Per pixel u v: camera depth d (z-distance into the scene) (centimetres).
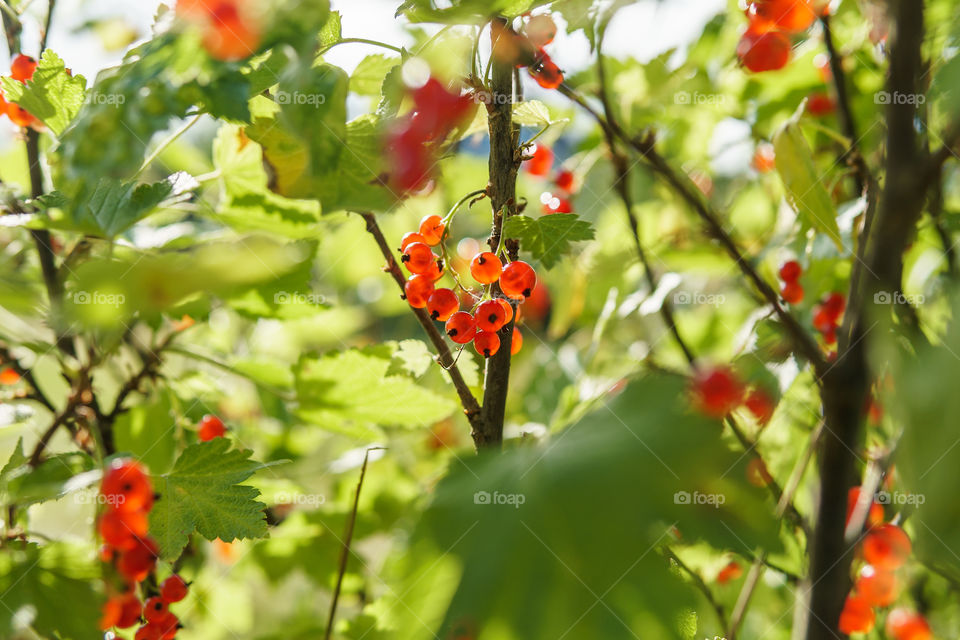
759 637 67
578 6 61
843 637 57
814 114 71
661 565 46
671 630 44
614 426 51
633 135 71
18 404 66
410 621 51
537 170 72
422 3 56
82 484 60
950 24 61
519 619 45
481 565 47
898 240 54
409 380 67
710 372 51
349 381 68
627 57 73
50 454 63
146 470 62
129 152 55
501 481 51
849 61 70
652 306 67
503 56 57
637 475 48
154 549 62
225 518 61
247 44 55
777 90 73
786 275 68
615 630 44
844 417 54
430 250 60
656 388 51
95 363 64
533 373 82
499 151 58
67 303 51
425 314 60
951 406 51
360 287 101
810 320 68
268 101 59
